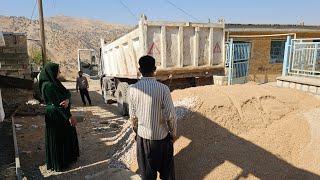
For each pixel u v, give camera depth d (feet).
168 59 24.09
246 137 12.67
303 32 52.65
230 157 11.86
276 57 52.26
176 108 14.66
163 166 10.48
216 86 16.88
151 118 9.86
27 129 24.49
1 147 19.43
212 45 26.66
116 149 17.87
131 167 14.60
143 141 10.13
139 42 23.20
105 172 14.17
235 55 39.09
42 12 40.88
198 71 26.30
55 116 15.20
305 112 14.07
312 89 22.03
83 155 17.94
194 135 12.99
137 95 9.95
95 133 23.30
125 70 29.89
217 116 13.46
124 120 28.53
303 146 12.17
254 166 11.44
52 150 15.40
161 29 23.38
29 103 33.65
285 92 15.74
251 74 51.47
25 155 17.98
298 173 11.10
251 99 14.42
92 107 37.63
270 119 13.58
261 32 50.70
